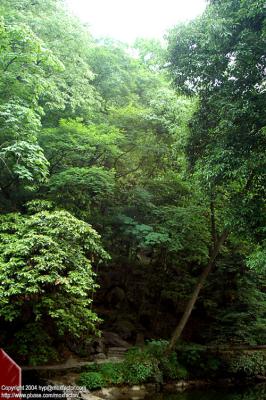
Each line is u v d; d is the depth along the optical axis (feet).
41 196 43.52
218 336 56.39
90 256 47.70
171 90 54.13
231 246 57.57
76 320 33.53
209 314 59.67
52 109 46.47
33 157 33.83
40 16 47.96
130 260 58.34
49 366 40.14
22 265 30.81
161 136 53.67
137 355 45.65
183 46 39.75
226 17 37.63
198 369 49.75
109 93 59.41
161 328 58.23
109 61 58.95
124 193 52.75
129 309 58.65
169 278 59.41
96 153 48.01
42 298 32.78
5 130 35.70
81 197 42.22
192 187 45.85
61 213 33.50
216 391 47.44
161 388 43.93
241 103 35.27
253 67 36.29
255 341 56.85
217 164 34.99
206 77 39.40
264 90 36.55
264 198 36.55
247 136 35.53
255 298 58.59
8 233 35.78
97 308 56.49
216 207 46.14
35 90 38.32
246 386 50.78
